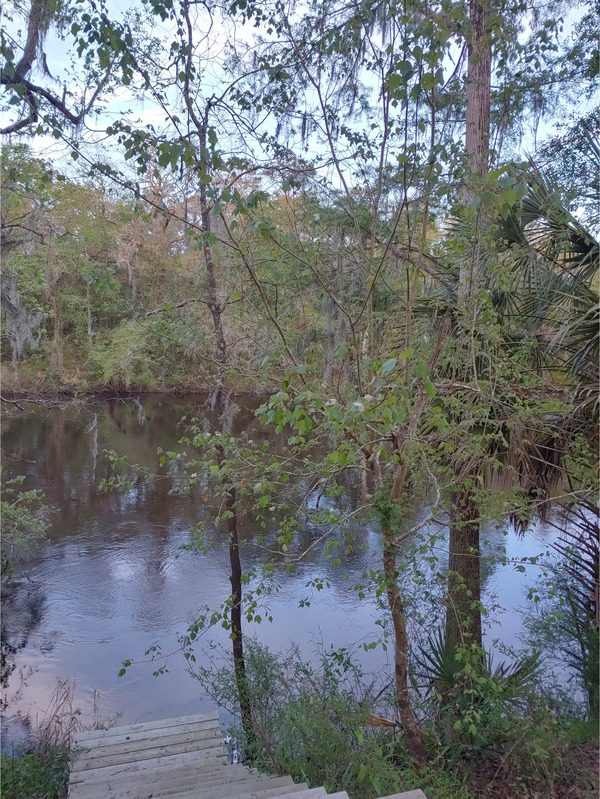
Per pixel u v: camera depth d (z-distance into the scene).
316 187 4.80
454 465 4.95
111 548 10.55
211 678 6.88
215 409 5.93
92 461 14.83
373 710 5.25
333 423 3.09
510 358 4.77
